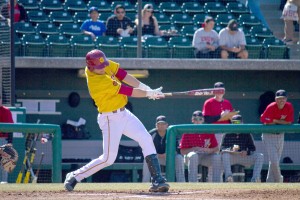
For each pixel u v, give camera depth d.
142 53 40.31
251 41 43.16
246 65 40.31
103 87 20.30
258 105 42.69
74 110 41.12
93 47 39.88
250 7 52.06
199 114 33.25
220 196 19.53
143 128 20.94
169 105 41.75
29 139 33.97
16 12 42.59
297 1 45.12
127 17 43.03
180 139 34.72
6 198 19.12
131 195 19.86
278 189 22.12
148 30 42.75
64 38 40.31
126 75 21.11
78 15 45.00
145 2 48.16
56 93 40.94
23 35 40.66
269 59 40.97
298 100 42.91
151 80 41.31
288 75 42.62
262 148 39.50
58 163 31.17
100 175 38.12
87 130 41.16
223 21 46.62
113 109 20.50
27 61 38.56
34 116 40.72
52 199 18.73
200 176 32.81
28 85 40.66
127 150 38.31
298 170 38.47
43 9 45.88
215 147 32.34
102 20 44.78
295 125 32.16
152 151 20.94
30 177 33.22
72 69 40.72
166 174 31.58
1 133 32.12
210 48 40.59
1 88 35.25
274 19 51.75
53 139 31.22
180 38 41.19
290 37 45.62
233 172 33.09
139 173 38.53
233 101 42.41
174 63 39.50
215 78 42.00
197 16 46.38
